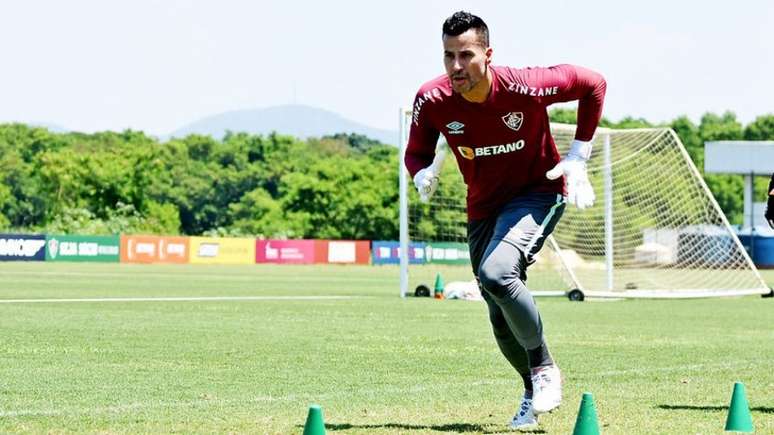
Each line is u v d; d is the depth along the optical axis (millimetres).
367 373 19547
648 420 14242
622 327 31359
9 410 14750
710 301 47094
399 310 37781
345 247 113125
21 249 99000
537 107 13289
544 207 13836
